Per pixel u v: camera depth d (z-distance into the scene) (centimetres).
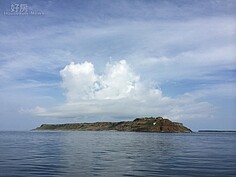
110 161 3534
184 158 3991
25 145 6931
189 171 2752
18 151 5031
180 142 9306
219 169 2898
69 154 4484
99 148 5988
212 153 4897
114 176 2420
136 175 2491
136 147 6444
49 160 3600
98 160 3634
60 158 3856
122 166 3061
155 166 3092
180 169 2881
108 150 5419
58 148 5888
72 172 2612
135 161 3562
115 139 11462
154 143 8450
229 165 3216
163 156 4262
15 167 2923
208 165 3212
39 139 10994
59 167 2938
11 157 3962
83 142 8719
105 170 2758
